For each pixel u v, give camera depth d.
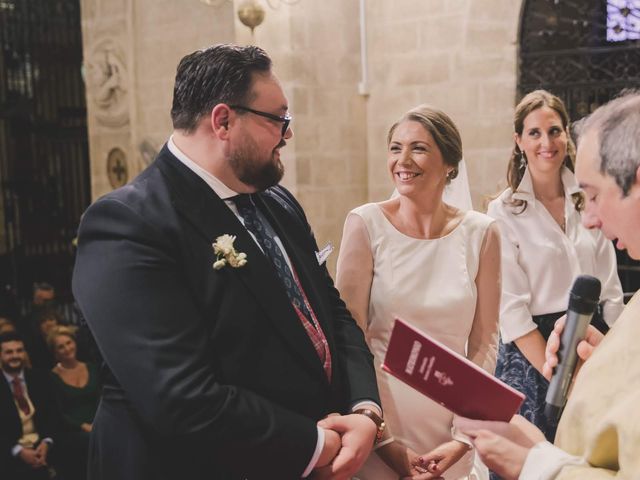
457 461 2.75
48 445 5.40
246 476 2.08
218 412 1.95
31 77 9.60
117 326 1.96
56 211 9.64
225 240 2.09
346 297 2.82
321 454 2.07
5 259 9.70
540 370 3.24
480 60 6.37
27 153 9.73
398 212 2.88
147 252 2.00
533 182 3.43
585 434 1.62
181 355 1.96
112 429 2.12
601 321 3.42
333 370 2.33
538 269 3.32
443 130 2.76
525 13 6.23
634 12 5.98
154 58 7.81
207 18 7.30
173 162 2.19
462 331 2.78
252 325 2.10
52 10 9.51
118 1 8.01
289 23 6.50
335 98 6.83
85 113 9.41
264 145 2.16
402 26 6.70
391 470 2.72
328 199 6.84
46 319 6.78
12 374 5.50
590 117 1.67
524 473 1.69
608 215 1.60
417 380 1.89
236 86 2.12
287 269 2.29
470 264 2.80
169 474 2.07
